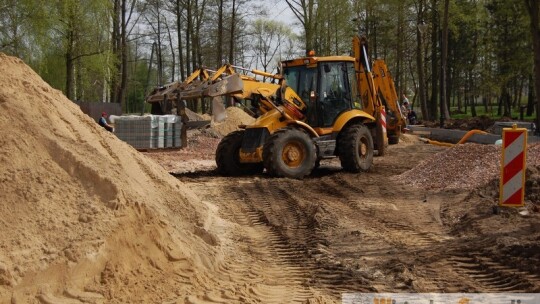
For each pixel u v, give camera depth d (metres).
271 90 13.30
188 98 13.60
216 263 5.56
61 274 4.28
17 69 6.82
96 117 28.30
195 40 33.44
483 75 38.25
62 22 22.84
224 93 12.97
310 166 12.73
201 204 8.09
